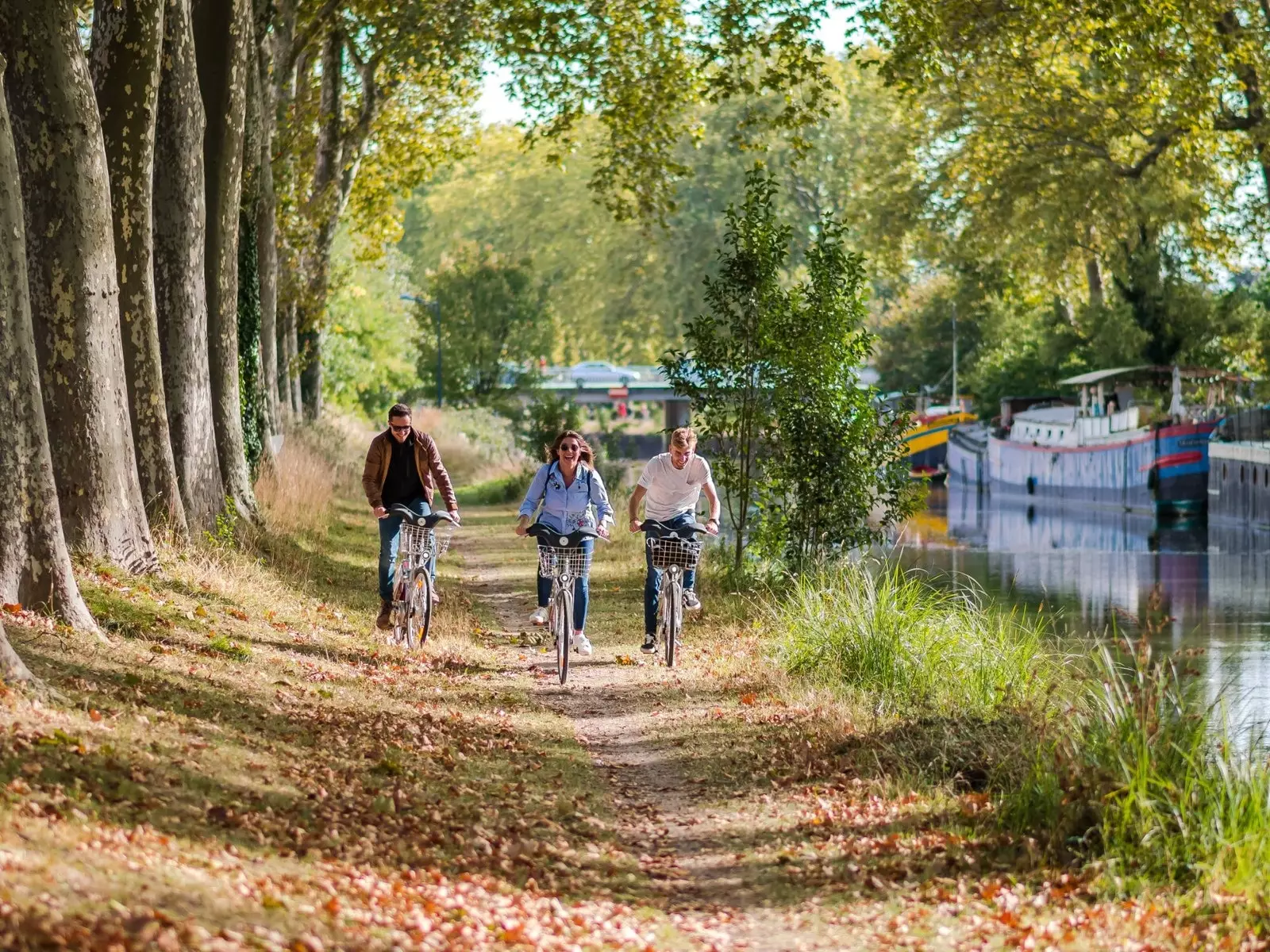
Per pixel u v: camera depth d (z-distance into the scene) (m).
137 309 16.03
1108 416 62.72
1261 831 7.43
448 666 14.00
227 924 5.14
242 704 9.84
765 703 12.40
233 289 20.47
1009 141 49.41
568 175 108.31
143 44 15.59
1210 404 60.56
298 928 5.32
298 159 37.75
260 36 25.98
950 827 8.27
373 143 43.47
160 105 17.64
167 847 6.05
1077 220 51.38
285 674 11.55
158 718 8.65
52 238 13.05
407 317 79.12
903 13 28.77
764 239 20.86
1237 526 52.97
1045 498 69.62
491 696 12.54
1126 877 7.13
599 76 33.69
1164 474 57.44
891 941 6.24
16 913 4.57
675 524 14.66
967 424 84.38
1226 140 44.22
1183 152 43.31
